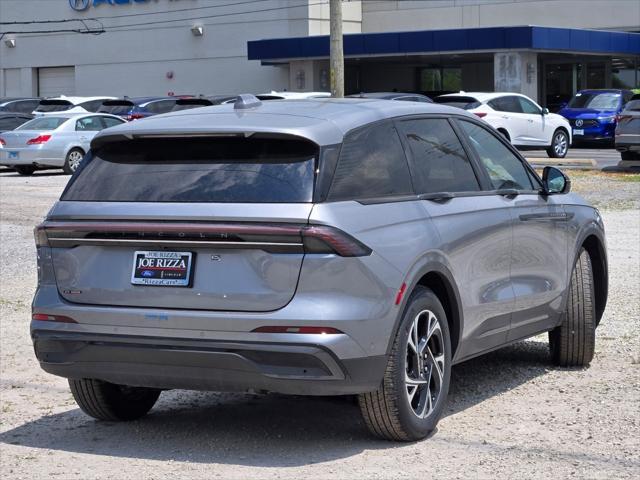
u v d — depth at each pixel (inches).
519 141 1258.6
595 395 293.0
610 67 1977.1
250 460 242.7
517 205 294.8
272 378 228.8
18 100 1648.6
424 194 261.1
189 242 233.5
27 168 1225.4
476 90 2071.9
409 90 2132.1
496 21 2046.0
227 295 231.5
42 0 2418.8
